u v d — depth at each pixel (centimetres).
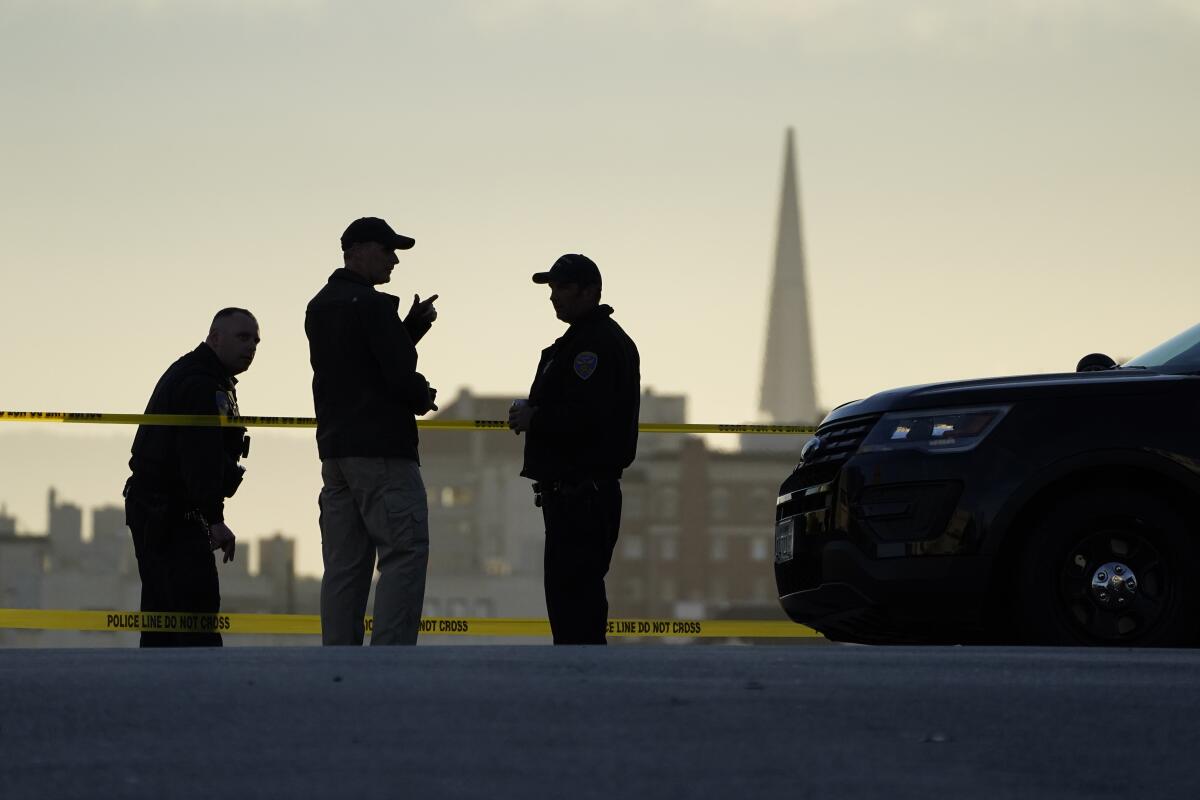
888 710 1644
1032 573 2678
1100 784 1361
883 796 1298
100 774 1333
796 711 1630
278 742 1461
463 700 1661
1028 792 1327
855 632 2872
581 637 2948
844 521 2783
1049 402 2725
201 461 3269
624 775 1348
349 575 3084
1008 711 1650
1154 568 2666
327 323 3039
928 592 2717
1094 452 2683
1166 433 2683
